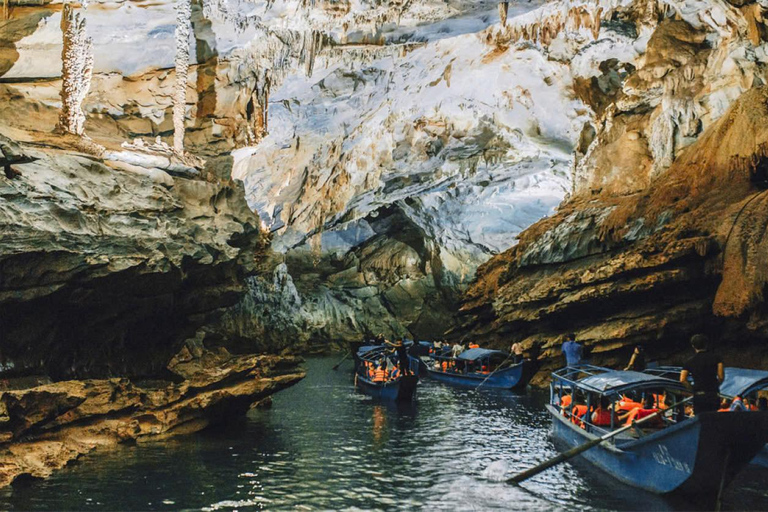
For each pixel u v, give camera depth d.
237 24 17.36
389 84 24.44
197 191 16.61
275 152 26.56
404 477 11.17
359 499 9.88
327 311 46.53
